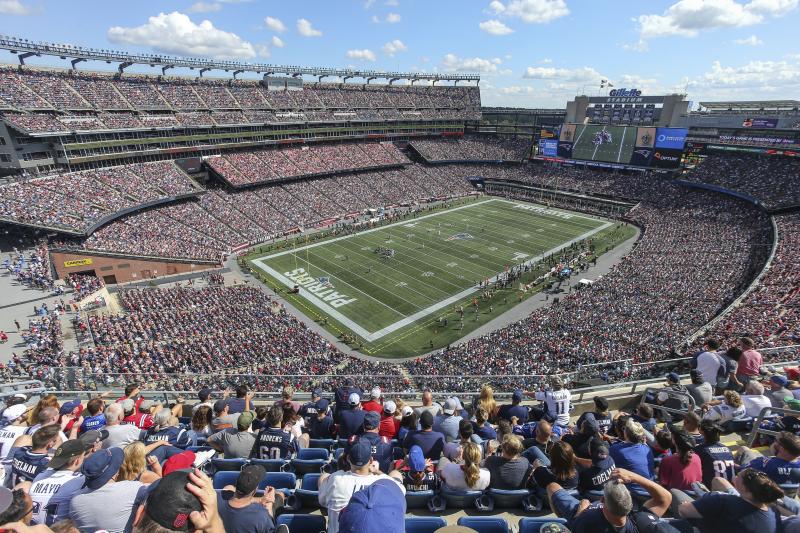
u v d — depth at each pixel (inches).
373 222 3481.8
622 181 3998.5
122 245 2367.1
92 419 448.5
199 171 3452.3
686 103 3799.2
